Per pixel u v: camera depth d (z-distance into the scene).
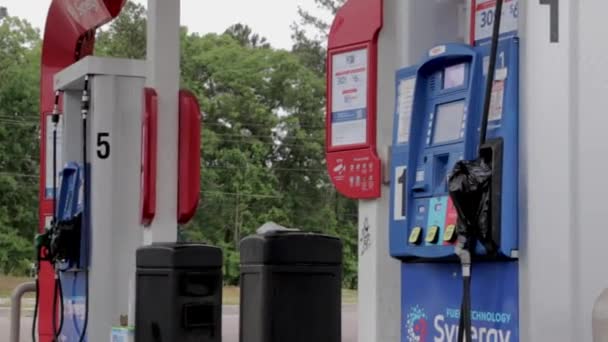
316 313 5.43
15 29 48.28
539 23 4.53
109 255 8.13
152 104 8.62
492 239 4.54
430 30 5.93
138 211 8.23
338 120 7.18
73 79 8.58
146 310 6.30
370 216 6.96
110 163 8.17
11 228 47.19
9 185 46.94
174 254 6.16
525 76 4.57
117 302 8.14
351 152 7.06
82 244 8.19
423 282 5.26
